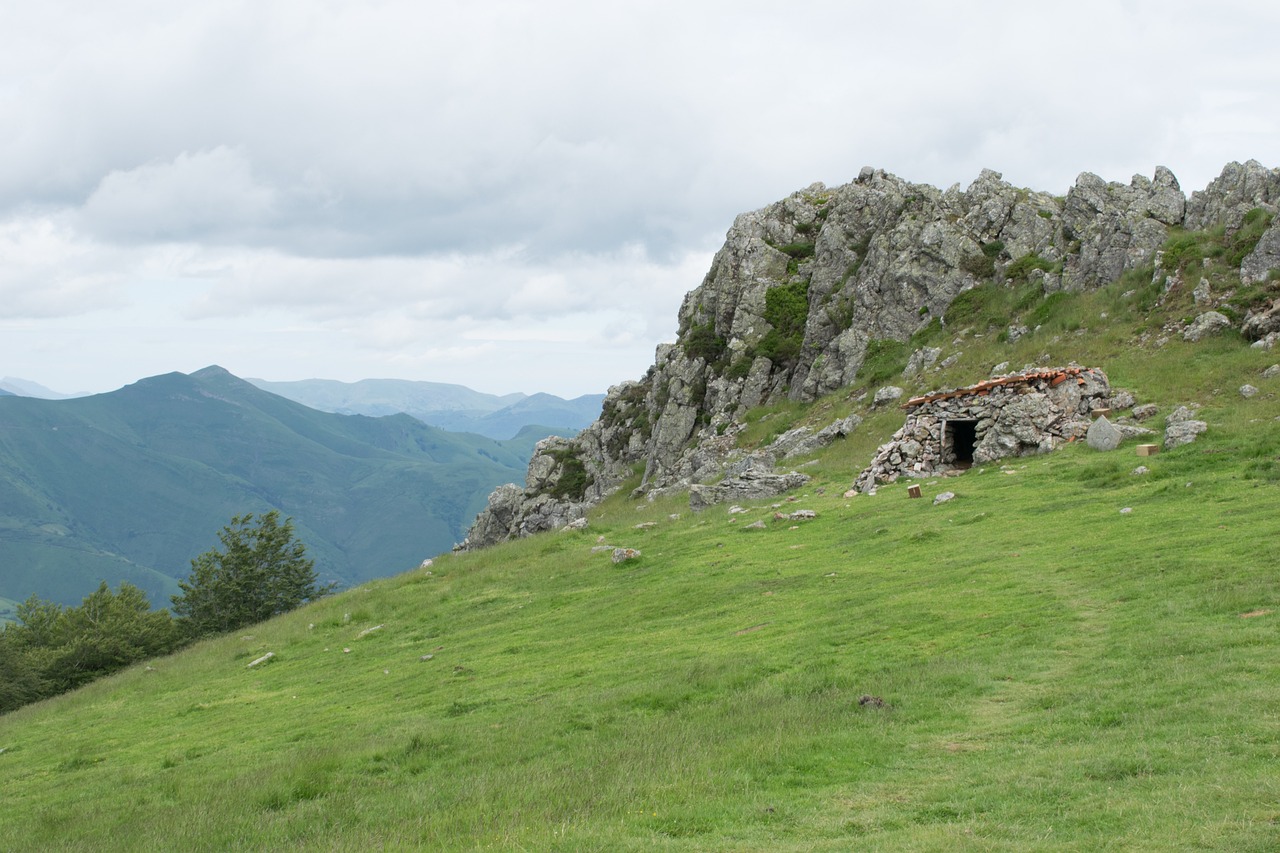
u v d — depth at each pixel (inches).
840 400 2571.4
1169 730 500.1
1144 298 2150.6
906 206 2903.5
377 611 1593.3
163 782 821.2
